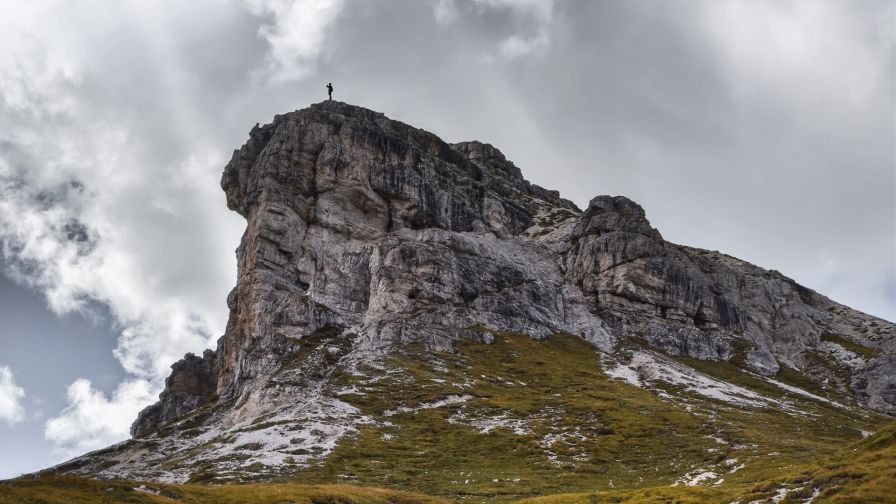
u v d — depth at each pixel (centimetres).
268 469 11000
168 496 7325
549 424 13938
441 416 14338
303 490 8188
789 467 9731
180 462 12494
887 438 7731
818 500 6819
